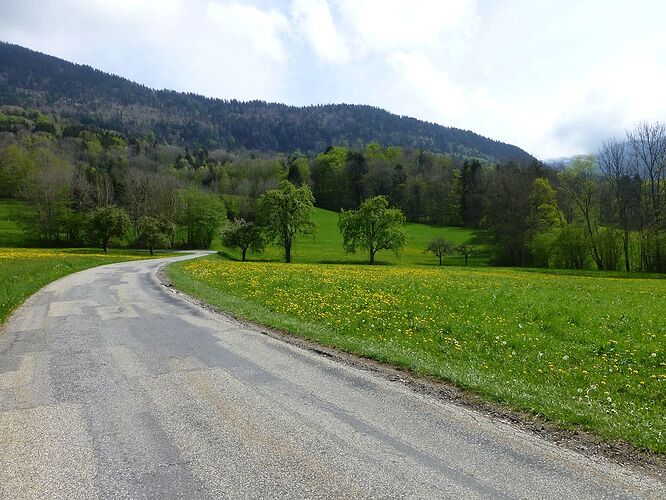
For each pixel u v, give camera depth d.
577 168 68.00
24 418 5.93
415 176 126.38
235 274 26.78
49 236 83.88
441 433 5.56
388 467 4.72
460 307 16.00
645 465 4.84
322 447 5.16
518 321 13.74
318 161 143.50
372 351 9.09
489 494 4.22
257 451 5.05
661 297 22.41
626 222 59.78
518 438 5.45
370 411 6.23
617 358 9.89
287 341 10.22
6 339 10.44
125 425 5.73
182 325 11.99
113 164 130.12
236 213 113.81
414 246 89.31
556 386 7.80
